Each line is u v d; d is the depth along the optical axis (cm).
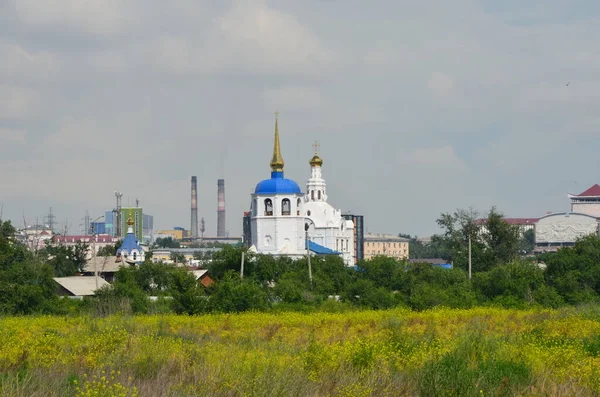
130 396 4162
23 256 17125
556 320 8850
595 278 15388
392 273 16850
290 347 6069
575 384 4672
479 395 4425
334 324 8819
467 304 12688
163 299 12700
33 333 7006
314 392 4356
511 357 5338
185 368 4900
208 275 17762
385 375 4756
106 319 8925
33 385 4294
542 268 18262
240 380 4416
